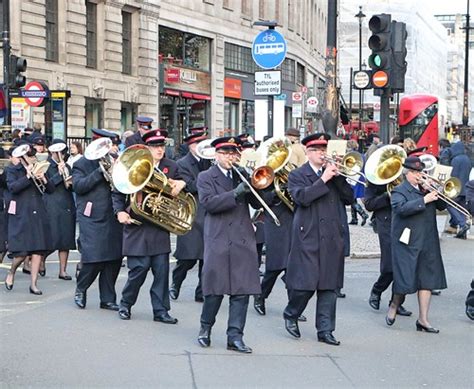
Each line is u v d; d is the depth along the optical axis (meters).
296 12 54.69
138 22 36.69
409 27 64.44
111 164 9.61
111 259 9.75
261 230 10.98
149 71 37.34
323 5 67.75
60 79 31.08
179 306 10.27
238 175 8.00
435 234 9.02
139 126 12.98
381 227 10.09
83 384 6.67
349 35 68.88
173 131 39.78
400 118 35.47
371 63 14.25
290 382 6.86
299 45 55.78
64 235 12.15
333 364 7.50
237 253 7.85
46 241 11.05
